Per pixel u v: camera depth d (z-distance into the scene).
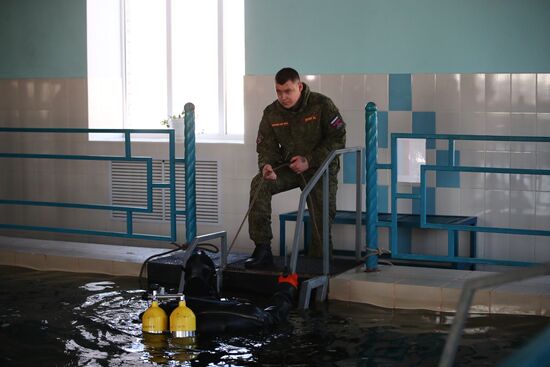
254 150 6.77
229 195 6.90
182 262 5.66
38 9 7.49
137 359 3.91
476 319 4.65
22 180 7.66
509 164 6.02
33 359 3.92
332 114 5.48
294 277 4.92
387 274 5.35
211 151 6.93
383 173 6.40
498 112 6.00
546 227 5.97
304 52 6.53
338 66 6.43
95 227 7.46
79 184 7.47
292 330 4.44
